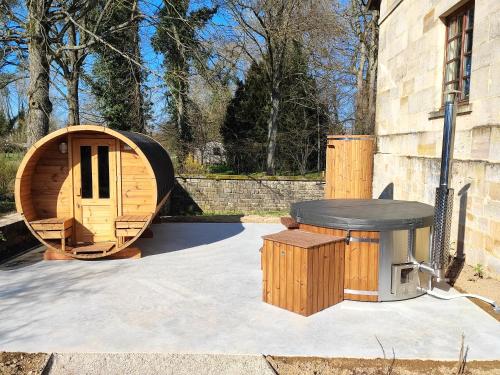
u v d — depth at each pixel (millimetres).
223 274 6027
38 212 7023
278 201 14438
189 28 14109
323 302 4617
